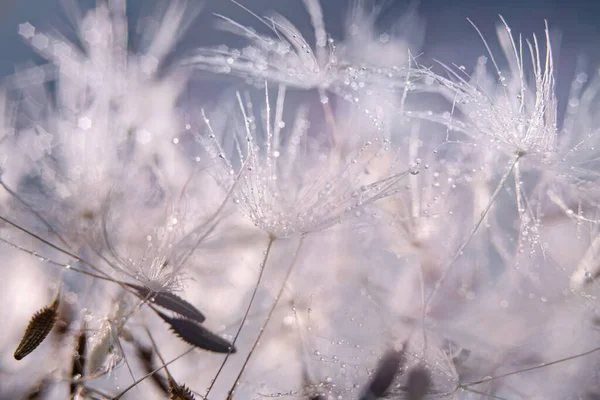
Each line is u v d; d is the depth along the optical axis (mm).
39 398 83
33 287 88
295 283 91
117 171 91
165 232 85
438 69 94
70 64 97
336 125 94
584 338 87
